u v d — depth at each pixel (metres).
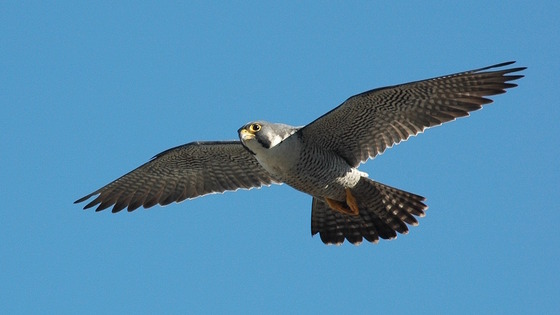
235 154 16.61
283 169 15.37
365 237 16.73
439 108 14.95
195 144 16.44
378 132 15.45
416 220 16.41
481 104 14.69
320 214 16.89
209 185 17.33
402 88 14.48
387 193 16.28
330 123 15.07
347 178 15.72
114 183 17.38
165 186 17.50
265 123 15.26
